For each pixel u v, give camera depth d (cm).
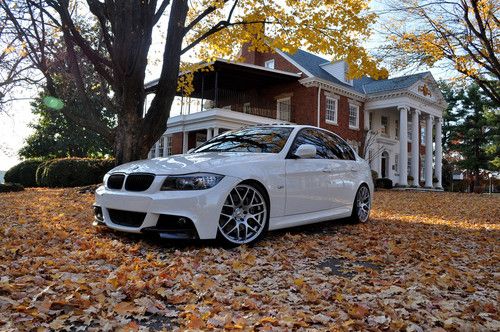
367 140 2616
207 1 1016
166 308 252
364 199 630
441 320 247
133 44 899
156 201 383
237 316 237
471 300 294
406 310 262
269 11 1003
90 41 1341
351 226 596
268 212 437
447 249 486
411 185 2761
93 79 1418
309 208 496
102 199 439
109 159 1848
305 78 2411
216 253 378
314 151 470
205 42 1212
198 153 491
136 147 973
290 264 362
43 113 3447
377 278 335
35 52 969
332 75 2709
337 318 243
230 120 2109
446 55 981
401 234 567
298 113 2462
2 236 447
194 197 378
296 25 989
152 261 350
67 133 3631
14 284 267
